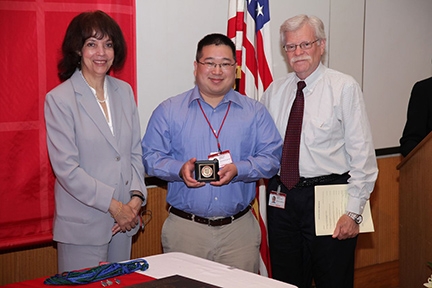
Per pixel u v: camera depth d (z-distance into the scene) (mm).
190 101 2480
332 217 2535
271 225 2719
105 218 2395
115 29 2412
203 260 2012
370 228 2582
